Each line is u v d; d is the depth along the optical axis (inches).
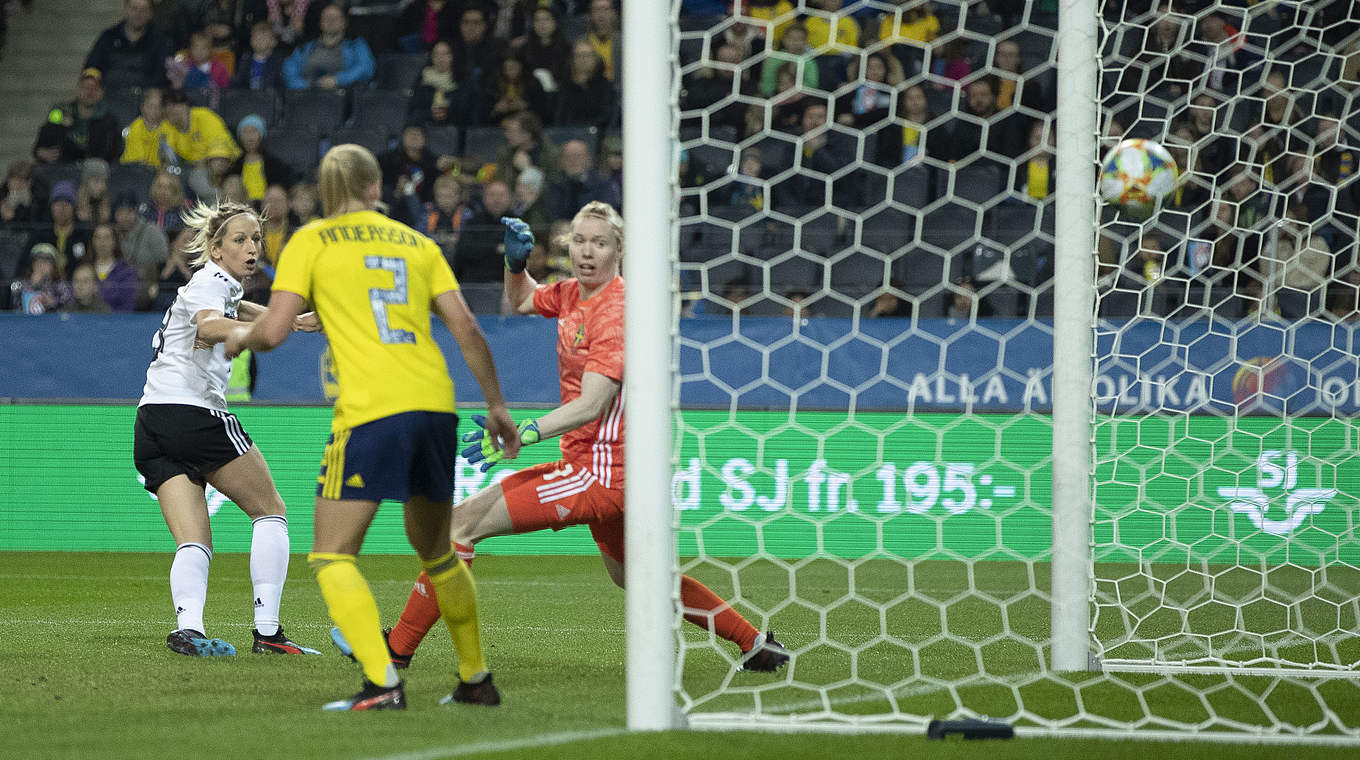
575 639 834.8
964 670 711.7
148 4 2030.0
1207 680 688.4
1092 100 702.5
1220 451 1327.5
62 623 900.0
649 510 539.5
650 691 536.1
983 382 1406.3
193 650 746.8
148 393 776.3
